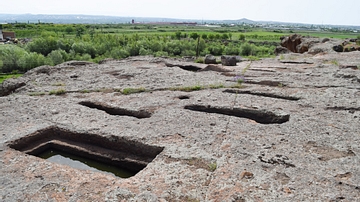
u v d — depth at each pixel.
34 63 27.41
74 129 5.92
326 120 6.10
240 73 11.15
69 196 3.79
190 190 3.85
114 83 9.86
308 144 5.02
